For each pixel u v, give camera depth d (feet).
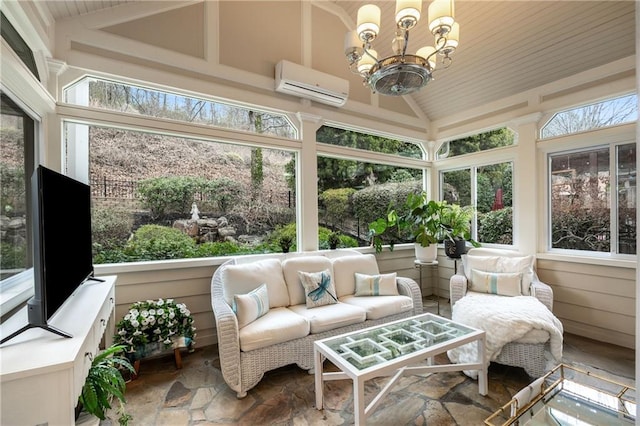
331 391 7.45
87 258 7.09
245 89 10.85
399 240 15.43
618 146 10.21
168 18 9.52
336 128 13.38
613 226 10.28
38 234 4.44
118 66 8.71
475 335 7.06
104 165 9.04
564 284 11.16
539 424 5.15
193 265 9.82
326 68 12.77
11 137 6.27
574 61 10.64
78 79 8.35
